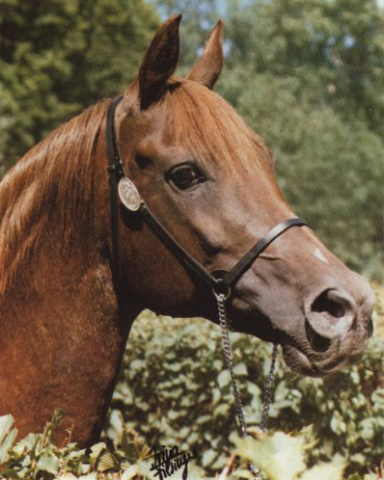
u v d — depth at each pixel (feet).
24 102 56.95
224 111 6.87
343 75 84.28
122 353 7.21
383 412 12.66
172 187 6.72
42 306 6.89
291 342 6.31
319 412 12.24
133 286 7.06
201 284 6.74
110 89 64.18
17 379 6.79
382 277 63.93
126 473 4.55
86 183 7.01
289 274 6.37
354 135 69.05
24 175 7.23
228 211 6.59
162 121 6.83
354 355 6.02
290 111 64.13
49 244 6.97
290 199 63.67
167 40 6.75
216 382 13.16
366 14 82.33
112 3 63.52
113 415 13.41
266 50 76.33
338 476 3.59
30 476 4.87
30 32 60.44
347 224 63.98
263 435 3.58
